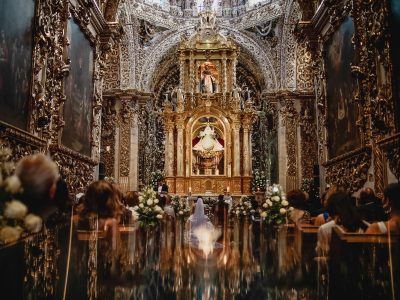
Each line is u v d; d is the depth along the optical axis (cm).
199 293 214
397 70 741
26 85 721
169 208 1083
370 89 859
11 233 233
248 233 600
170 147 2248
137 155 2141
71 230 495
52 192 287
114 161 2111
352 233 468
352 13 930
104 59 1316
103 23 1268
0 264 269
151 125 2506
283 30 2206
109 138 2134
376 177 814
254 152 2552
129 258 324
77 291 211
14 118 670
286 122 2073
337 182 1088
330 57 1158
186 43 2372
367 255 338
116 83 2194
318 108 1288
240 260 327
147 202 729
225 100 2291
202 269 286
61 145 891
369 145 859
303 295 210
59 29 895
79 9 1048
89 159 1146
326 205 502
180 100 2277
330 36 1150
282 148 2094
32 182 273
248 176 2205
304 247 405
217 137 2306
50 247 355
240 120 2261
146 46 2355
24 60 709
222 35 2397
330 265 298
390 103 764
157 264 304
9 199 238
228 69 2352
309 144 2041
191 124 2273
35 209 276
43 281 229
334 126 1124
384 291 217
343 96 1039
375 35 805
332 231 468
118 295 206
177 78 2675
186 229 673
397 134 709
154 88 2589
